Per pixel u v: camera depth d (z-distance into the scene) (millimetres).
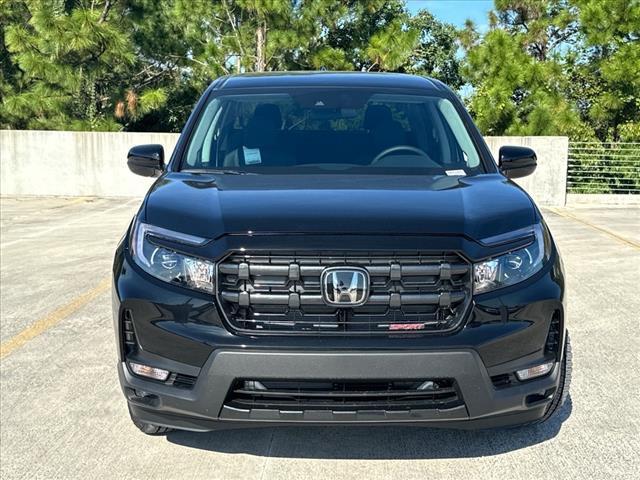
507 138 15734
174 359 3193
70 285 7484
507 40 18797
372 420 3129
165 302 3213
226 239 3203
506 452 3773
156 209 3533
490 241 3252
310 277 3125
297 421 3141
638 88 18625
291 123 4516
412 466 3641
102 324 6078
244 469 3637
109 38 18688
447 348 3086
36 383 4762
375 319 3123
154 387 3242
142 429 3955
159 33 22547
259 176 3963
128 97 21234
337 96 4719
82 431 4062
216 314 3143
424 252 3154
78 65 19266
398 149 4312
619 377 4809
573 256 9133
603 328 5930
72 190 16922
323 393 3127
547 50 23688
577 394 4520
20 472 3621
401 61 20828
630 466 3619
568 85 19406
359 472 3592
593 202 16016
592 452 3764
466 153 4336
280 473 3592
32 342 5609
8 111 19781
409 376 3080
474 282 3176
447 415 3145
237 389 3156
